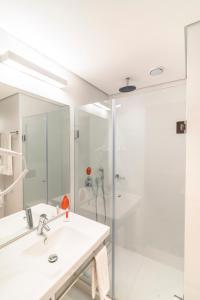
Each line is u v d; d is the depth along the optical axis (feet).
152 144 6.19
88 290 5.18
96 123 6.46
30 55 4.24
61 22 3.40
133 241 6.57
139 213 6.48
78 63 5.06
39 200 4.87
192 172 3.40
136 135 6.41
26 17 3.27
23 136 4.37
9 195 4.02
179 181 5.76
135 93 7.29
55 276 2.82
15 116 4.14
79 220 4.84
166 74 5.78
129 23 3.42
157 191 6.18
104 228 4.36
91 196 6.59
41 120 4.90
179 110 5.68
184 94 5.63
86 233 4.09
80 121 6.20
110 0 2.92
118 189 6.76
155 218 6.22
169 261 5.92
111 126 6.41
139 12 3.16
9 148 3.99
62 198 5.70
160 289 5.18
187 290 3.50
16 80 4.11
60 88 5.40
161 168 6.08
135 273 5.75
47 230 4.15
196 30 3.40
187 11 3.12
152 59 4.81
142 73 5.70
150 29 3.58
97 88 7.13
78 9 3.09
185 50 4.33
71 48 4.30
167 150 5.94
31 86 4.48
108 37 3.84
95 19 3.32
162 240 6.07
